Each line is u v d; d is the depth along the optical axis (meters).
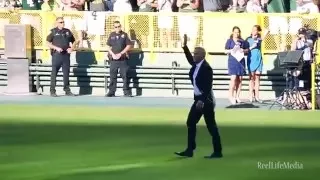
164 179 35.91
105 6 79.12
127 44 75.06
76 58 77.69
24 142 48.19
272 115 63.16
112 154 43.53
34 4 81.06
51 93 75.38
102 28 77.38
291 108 67.88
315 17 75.12
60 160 41.44
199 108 41.50
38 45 78.19
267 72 74.75
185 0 78.38
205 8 78.56
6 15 78.25
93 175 36.97
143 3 78.81
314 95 67.56
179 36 76.62
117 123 57.66
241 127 55.66
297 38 71.56
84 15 77.44
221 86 75.75
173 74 76.06
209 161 41.22
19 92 77.00
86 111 65.06
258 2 77.38
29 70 77.31
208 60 76.25
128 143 47.84
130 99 73.69
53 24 77.81
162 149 45.34
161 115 62.59
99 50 77.56
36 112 64.19
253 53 71.12
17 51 76.81
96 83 77.12
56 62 74.88
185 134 51.72
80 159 41.78
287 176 36.84
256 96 72.19
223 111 66.00
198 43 76.38
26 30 77.00
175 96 76.31
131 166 39.59
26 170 38.31
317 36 69.12
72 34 75.75
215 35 75.94
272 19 75.25
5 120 59.12
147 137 50.38
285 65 68.00
